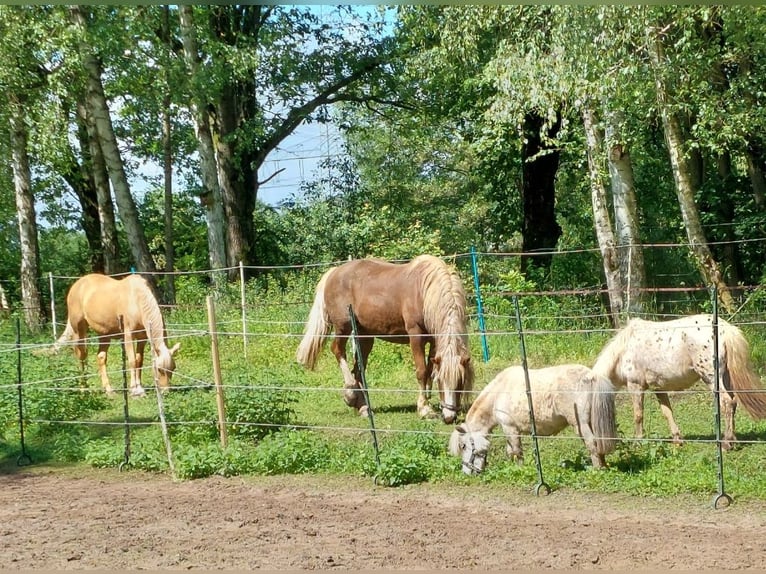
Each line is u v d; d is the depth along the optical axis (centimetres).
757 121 1445
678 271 2267
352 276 1226
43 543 738
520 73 1474
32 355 1509
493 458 967
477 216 3425
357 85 2711
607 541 691
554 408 887
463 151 3397
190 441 1069
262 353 1659
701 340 909
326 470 956
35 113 2200
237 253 2606
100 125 2264
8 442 1166
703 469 859
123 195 2300
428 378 1188
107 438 1113
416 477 902
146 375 1603
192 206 3478
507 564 644
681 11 1280
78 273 3356
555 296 1866
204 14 2209
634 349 964
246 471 966
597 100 1520
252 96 2611
